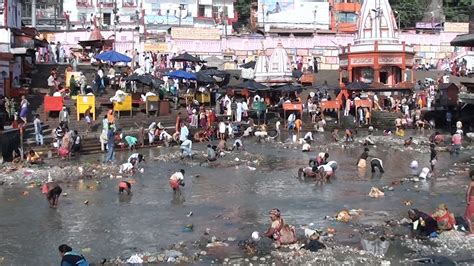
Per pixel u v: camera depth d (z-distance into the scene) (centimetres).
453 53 6744
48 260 1520
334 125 4512
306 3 7769
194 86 5034
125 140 3462
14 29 4500
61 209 2044
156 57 6116
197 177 2641
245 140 3919
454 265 1456
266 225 1830
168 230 1786
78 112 3719
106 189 2372
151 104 4075
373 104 4812
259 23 7819
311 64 6394
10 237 1717
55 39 6619
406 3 9038
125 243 1658
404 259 1506
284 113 4556
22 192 2311
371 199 2191
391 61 5325
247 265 1463
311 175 2616
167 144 3581
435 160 2820
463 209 2009
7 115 3528
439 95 4728
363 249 1588
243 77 5503
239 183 2512
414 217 1728
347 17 8056
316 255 1524
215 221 1886
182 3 7931
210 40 6625
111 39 6084
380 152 3397
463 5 9056
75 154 3175
